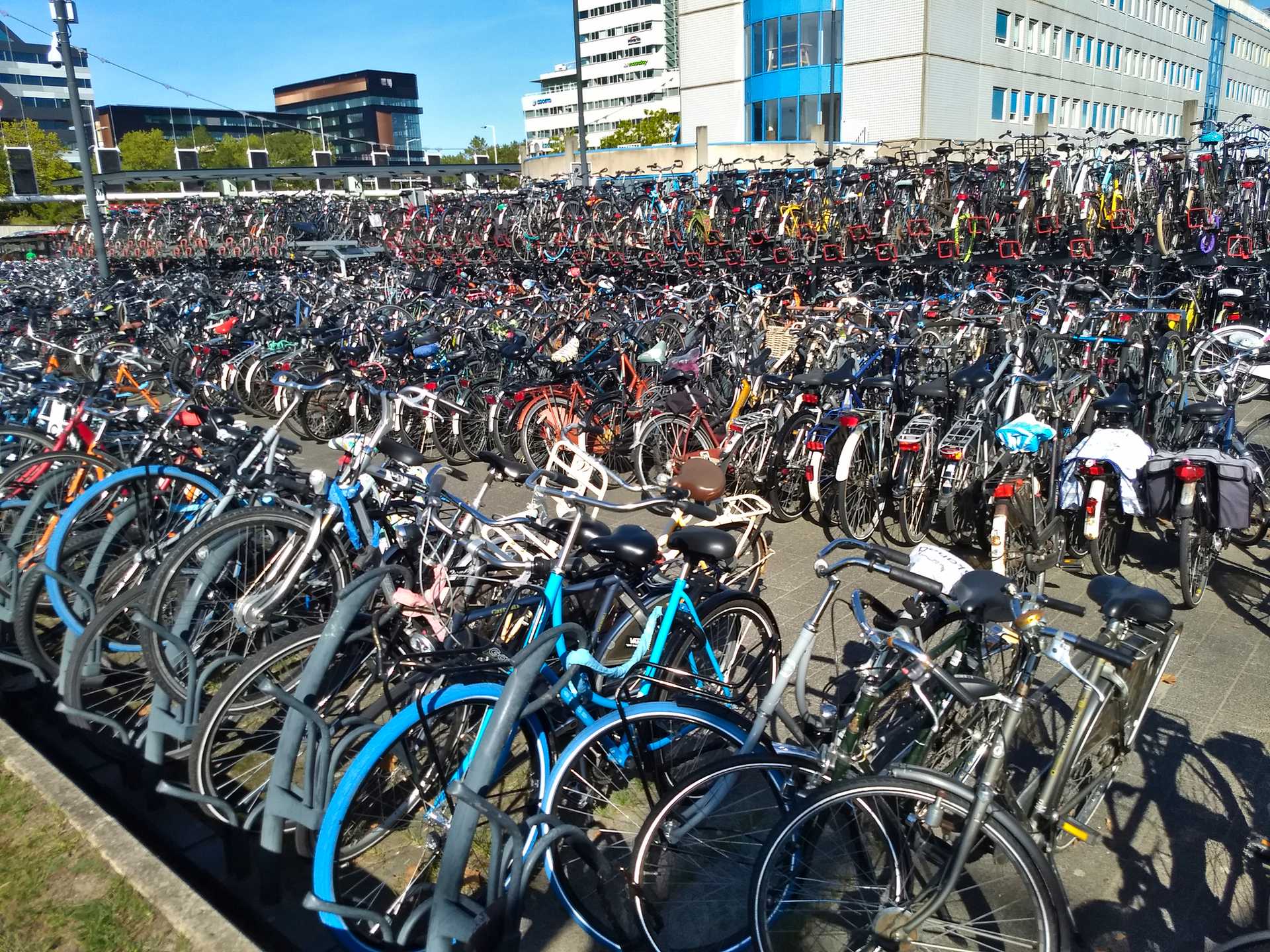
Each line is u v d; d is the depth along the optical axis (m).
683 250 13.80
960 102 33.38
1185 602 4.41
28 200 28.05
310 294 11.13
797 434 5.70
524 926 2.68
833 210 12.95
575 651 2.60
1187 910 2.65
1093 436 4.73
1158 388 6.41
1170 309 7.80
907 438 5.16
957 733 2.74
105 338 8.49
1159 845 2.91
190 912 2.49
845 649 4.04
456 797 2.22
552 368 7.05
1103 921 2.61
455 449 7.51
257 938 2.66
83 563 4.04
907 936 2.29
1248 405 7.44
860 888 2.45
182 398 4.83
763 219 13.32
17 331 8.77
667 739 2.84
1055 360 6.41
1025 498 4.48
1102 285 9.20
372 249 16.53
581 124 17.34
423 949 2.57
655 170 27.02
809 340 7.36
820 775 2.48
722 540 3.01
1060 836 2.70
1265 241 11.70
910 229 12.41
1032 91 37.66
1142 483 4.38
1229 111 59.47
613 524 6.10
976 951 2.42
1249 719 3.54
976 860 2.37
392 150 105.62
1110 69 43.84
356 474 3.49
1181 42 50.91
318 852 2.41
